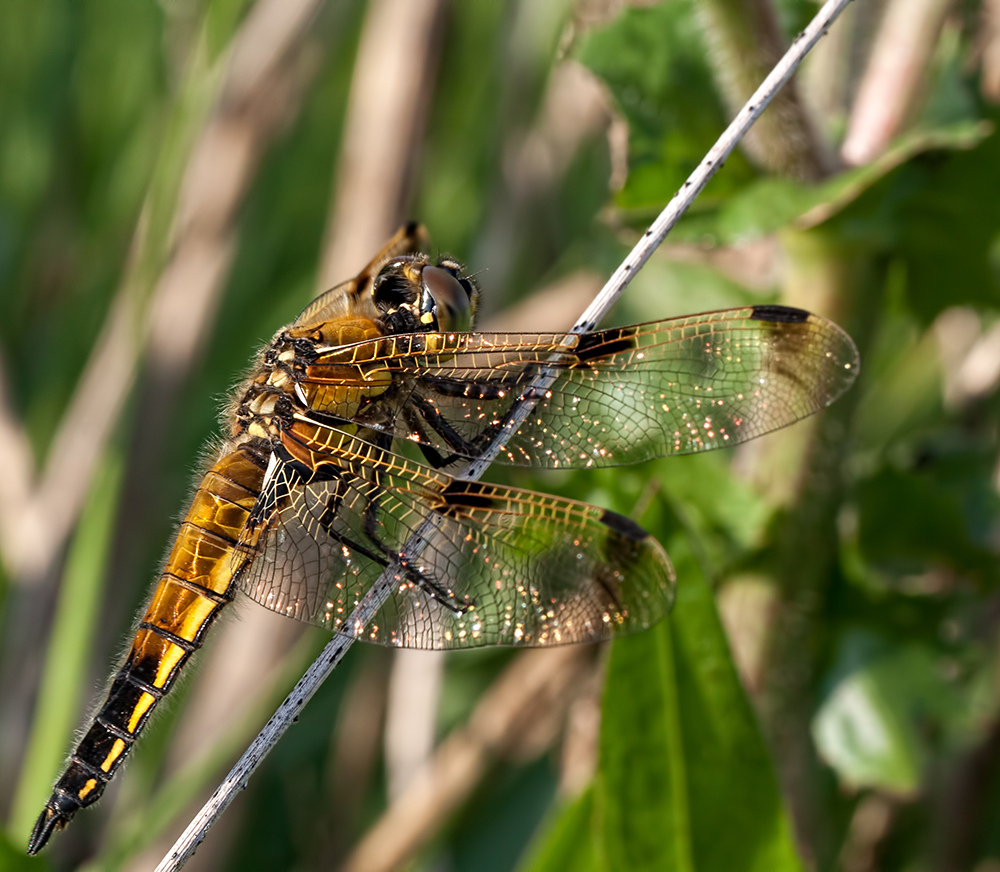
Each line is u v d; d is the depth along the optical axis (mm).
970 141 387
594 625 378
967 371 421
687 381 386
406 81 418
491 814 426
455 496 383
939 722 404
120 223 447
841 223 391
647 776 381
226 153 428
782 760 399
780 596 398
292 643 423
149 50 447
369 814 431
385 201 418
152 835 409
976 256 392
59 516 428
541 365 387
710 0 388
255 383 392
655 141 394
